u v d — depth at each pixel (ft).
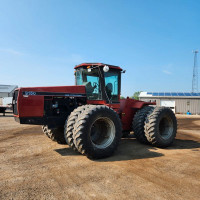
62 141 18.48
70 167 12.10
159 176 10.85
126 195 8.60
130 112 19.98
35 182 9.84
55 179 10.23
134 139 21.81
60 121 15.37
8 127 30.91
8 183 9.70
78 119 13.55
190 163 13.28
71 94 16.03
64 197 8.34
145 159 14.07
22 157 14.14
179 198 8.43
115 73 18.70
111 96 18.34
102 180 10.16
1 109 53.62
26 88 14.06
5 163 12.76
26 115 13.91
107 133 15.19
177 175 11.06
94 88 17.54
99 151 13.80
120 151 16.34
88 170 11.60
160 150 16.97
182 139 23.40
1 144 18.30
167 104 92.68
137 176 10.78
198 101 87.92
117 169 11.84
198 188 9.45
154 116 17.78
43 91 14.71
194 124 43.24
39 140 20.20
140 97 96.37
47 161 13.25
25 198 8.21
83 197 8.36
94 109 14.02
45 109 14.85
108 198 8.30
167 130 19.20
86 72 18.06
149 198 8.37
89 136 13.48
